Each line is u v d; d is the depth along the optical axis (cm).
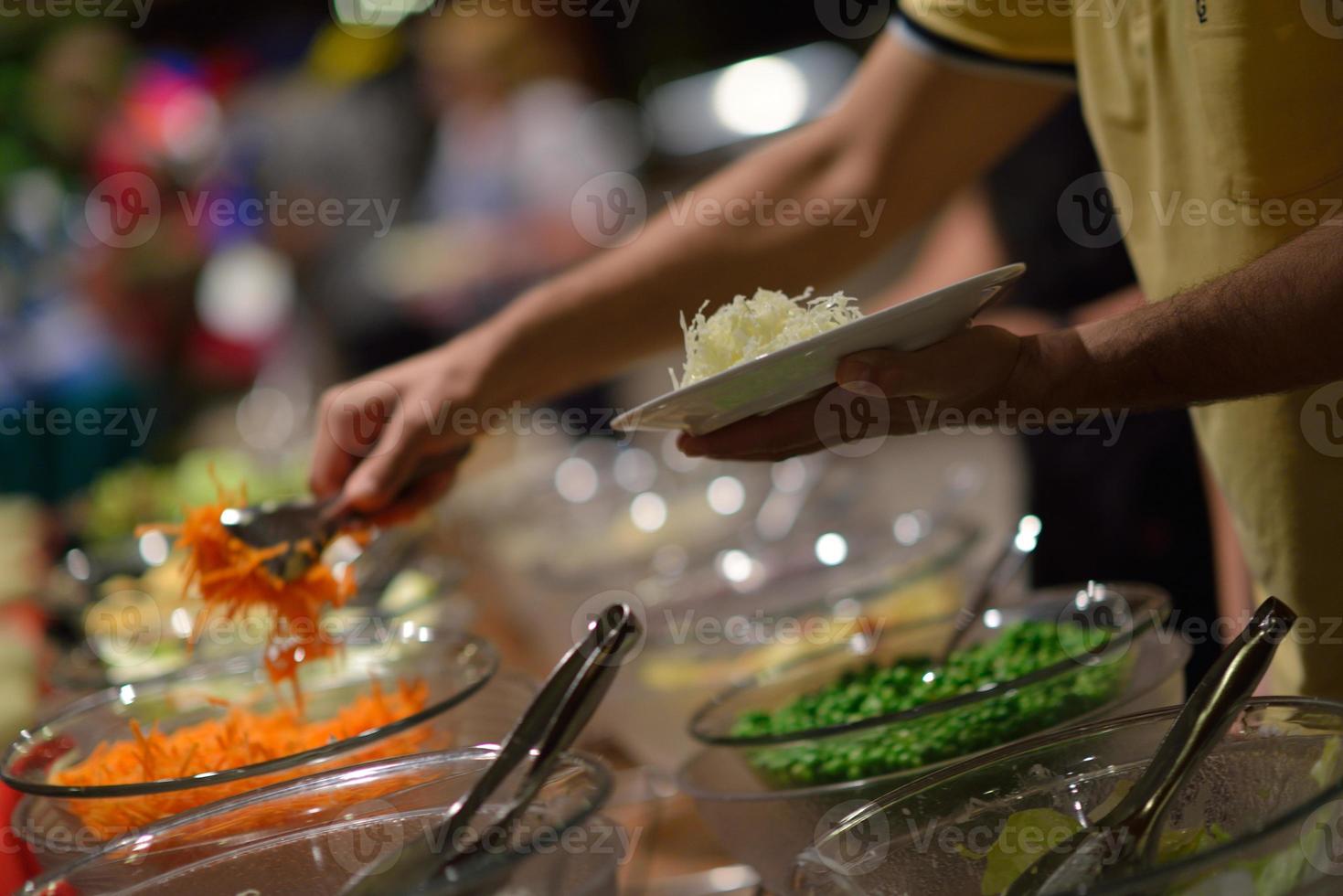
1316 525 101
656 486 249
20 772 92
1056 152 192
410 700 101
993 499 289
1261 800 67
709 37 595
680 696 133
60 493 361
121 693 105
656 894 117
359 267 439
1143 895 56
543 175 431
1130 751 72
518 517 239
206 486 259
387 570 148
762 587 165
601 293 130
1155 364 76
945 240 228
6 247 438
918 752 86
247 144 499
